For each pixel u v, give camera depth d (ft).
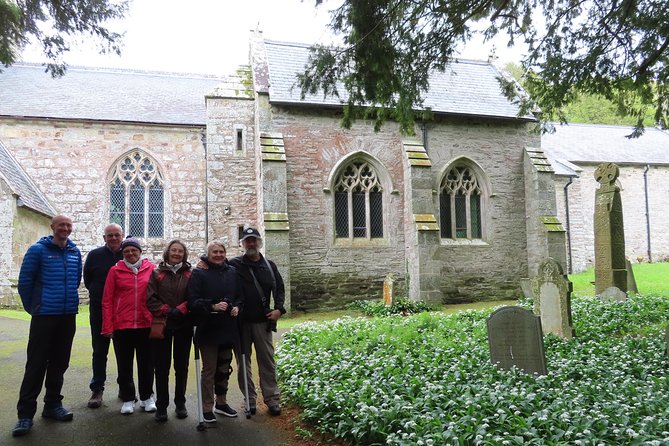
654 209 91.09
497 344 21.17
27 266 16.70
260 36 60.80
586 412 14.39
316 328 32.17
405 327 30.35
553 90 31.32
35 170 59.57
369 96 25.71
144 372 18.30
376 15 22.47
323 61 24.27
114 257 19.69
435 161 54.24
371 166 52.60
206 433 16.37
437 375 19.77
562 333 27.17
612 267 40.78
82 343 30.19
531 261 55.83
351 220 51.49
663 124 33.24
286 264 45.80
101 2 24.98
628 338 26.14
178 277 17.80
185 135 64.44
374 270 51.21
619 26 27.04
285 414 18.19
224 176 58.39
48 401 17.38
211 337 17.17
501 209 56.08
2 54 25.91
